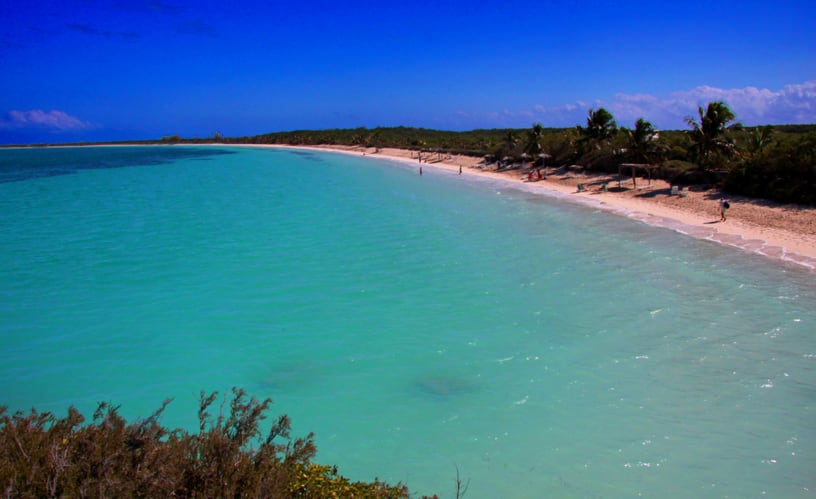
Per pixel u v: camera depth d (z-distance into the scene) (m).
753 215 30.33
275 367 14.09
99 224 35.12
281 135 195.12
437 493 9.18
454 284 20.48
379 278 21.59
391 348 15.02
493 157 76.94
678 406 11.60
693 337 15.01
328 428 11.24
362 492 6.85
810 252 23.08
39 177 75.25
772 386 12.28
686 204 35.12
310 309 18.22
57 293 20.20
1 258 25.61
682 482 9.27
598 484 9.30
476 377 13.21
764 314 16.47
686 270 21.31
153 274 22.70
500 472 9.70
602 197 41.66
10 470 4.75
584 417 11.32
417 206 41.06
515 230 30.56
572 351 14.41
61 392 12.98
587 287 19.66
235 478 5.60
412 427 11.20
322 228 32.50
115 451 5.33
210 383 13.34
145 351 15.16
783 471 9.48
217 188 56.84
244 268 23.48
